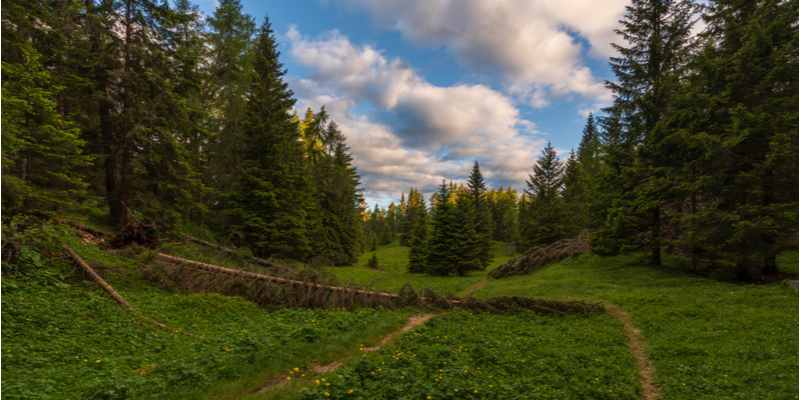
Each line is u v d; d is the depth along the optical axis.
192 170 19.77
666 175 19.27
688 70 19.94
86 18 15.80
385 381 6.03
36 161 11.84
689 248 18.09
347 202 43.78
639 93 22.16
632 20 23.23
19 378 5.12
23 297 8.48
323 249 35.75
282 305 14.38
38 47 15.15
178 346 8.02
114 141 17.22
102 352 6.99
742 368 7.16
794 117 14.42
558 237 39.16
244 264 18.30
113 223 18.41
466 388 5.87
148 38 17.17
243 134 26.89
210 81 28.89
